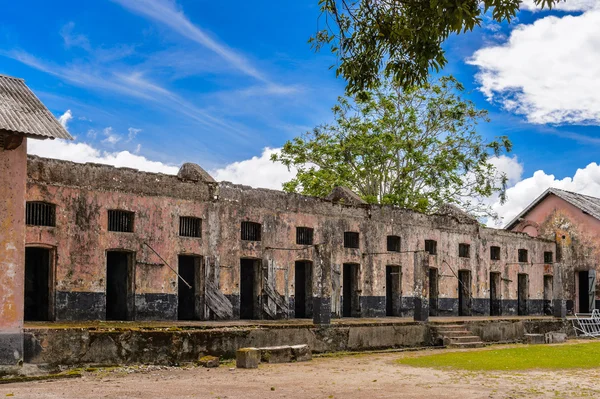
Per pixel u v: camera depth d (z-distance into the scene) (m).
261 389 15.01
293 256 29.62
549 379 17.52
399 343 26.86
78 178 22.91
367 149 41.56
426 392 14.83
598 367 20.66
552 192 46.16
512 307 41.38
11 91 18.00
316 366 20.38
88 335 18.08
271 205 28.95
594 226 44.16
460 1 10.13
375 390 15.09
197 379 16.73
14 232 16.05
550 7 9.76
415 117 42.81
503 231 41.28
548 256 45.41
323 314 24.30
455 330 28.88
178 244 25.55
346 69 13.00
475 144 43.41
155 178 25.09
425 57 11.73
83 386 15.10
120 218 24.22
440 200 44.03
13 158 16.12
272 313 28.30
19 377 15.85
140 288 24.25
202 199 26.50
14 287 16.02
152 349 19.17
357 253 32.22
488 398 13.99
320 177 41.88
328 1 12.59
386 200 41.41
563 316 36.78
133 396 13.66
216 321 25.67
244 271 29.06
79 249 22.73
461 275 38.72
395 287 34.66
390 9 12.48
